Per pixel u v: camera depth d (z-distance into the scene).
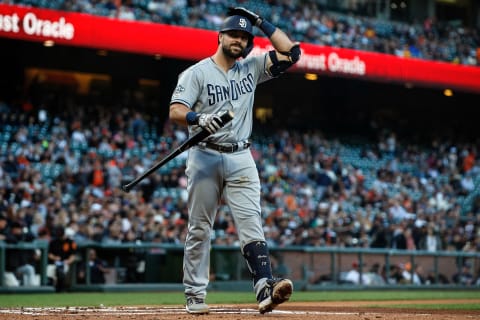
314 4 98.75
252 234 20.02
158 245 54.62
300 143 93.62
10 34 71.50
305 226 71.81
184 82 19.81
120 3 79.94
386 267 62.00
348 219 73.31
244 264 56.12
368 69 91.62
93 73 94.38
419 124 112.69
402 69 94.06
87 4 77.62
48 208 59.12
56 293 50.16
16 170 68.12
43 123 78.06
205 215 20.36
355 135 104.69
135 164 74.00
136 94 90.44
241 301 35.94
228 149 20.08
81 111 80.69
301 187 83.12
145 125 84.88
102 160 72.81
